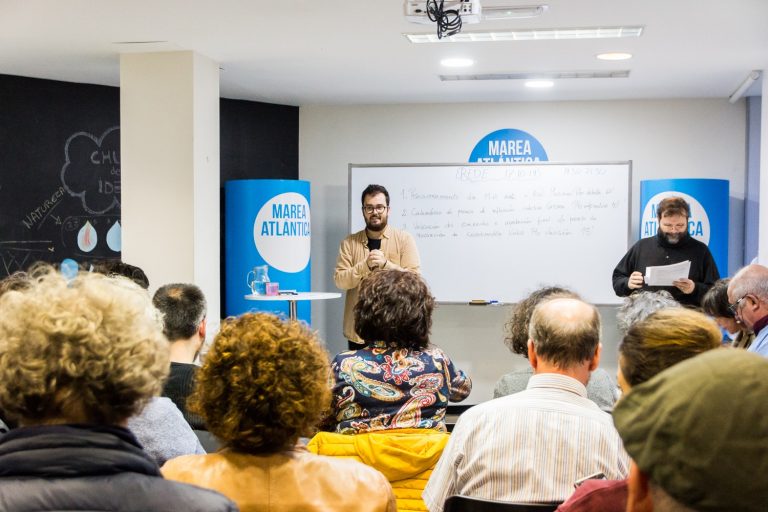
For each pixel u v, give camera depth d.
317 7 3.99
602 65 5.41
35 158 5.77
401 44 4.81
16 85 5.68
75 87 5.92
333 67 5.47
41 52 4.97
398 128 7.00
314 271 7.10
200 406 1.43
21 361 1.02
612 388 2.55
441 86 6.17
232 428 1.38
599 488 1.44
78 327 1.05
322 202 7.09
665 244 5.46
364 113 7.02
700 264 5.41
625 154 6.79
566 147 6.84
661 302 3.09
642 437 0.70
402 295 2.24
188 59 4.98
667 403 0.69
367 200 5.96
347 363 2.20
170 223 5.06
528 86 6.17
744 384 0.67
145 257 5.10
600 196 6.50
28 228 5.75
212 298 5.28
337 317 7.12
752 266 3.19
